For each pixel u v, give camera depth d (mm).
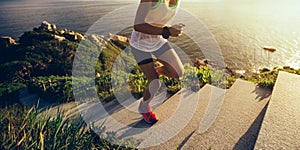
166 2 2855
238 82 4680
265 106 3547
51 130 2521
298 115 2627
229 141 2670
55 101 5141
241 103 3691
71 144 2332
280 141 2184
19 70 10781
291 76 3865
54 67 11305
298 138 2221
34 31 14508
